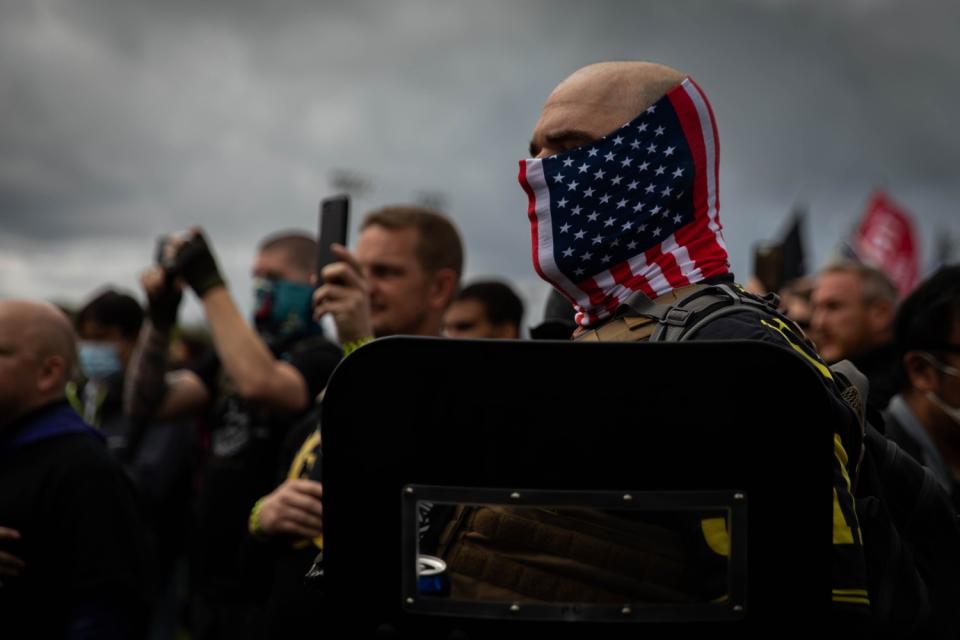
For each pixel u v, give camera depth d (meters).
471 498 1.07
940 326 2.44
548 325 1.83
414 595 1.08
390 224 2.90
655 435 1.04
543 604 1.05
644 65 1.40
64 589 2.67
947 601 1.36
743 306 1.21
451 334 3.97
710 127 1.37
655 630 1.04
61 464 2.71
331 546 1.10
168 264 3.17
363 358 1.08
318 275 2.33
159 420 3.69
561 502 1.05
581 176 1.34
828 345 3.88
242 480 3.27
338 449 1.09
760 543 1.03
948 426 2.47
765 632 1.03
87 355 4.97
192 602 3.46
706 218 1.36
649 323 1.28
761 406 1.02
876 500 1.25
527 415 1.06
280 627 2.34
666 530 1.04
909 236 7.38
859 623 1.10
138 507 2.93
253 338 3.09
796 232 4.90
